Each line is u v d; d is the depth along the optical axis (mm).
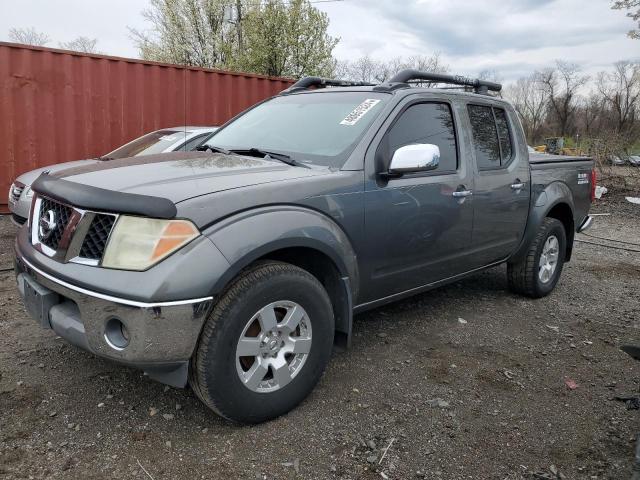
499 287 5598
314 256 3100
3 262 5801
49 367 3365
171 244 2398
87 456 2512
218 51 23516
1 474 2350
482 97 4492
